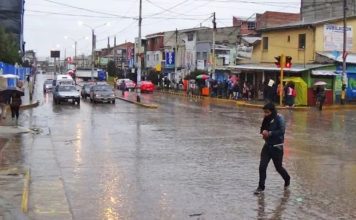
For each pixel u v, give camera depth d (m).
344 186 11.56
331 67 45.25
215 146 18.28
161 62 91.88
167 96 60.47
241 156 16.00
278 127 11.20
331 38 47.53
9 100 29.66
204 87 58.31
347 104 44.44
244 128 24.86
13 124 25.34
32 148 17.03
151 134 21.84
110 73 114.44
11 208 8.37
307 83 44.59
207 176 12.64
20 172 12.20
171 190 10.94
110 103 45.94
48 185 11.05
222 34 78.31
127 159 15.02
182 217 8.80
